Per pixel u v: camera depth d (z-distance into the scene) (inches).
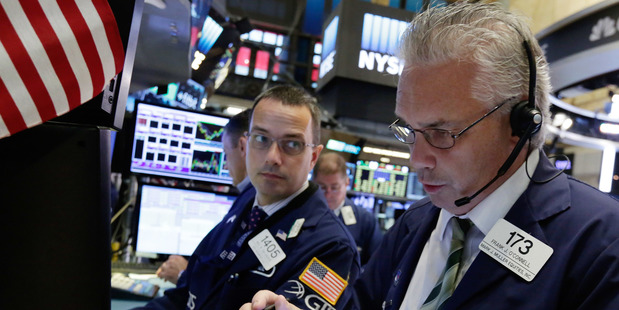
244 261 43.2
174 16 64.4
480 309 22.9
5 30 15.6
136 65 81.0
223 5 95.5
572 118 150.6
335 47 158.1
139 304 60.4
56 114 16.9
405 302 29.6
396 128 27.5
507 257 23.5
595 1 92.3
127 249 82.7
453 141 23.7
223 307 41.5
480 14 25.1
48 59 16.3
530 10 112.0
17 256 18.9
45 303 18.9
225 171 79.8
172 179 77.3
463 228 27.5
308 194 46.7
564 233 22.9
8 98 15.9
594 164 163.0
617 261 20.5
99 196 19.6
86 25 16.9
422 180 26.1
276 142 45.0
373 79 156.9
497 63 23.3
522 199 25.0
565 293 21.7
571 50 102.3
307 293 38.3
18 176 19.1
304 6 246.2
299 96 47.4
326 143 127.8
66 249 19.2
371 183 132.8
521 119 23.7
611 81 105.9
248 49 202.4
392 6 169.2
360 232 106.5
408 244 32.8
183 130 77.4
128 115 79.1
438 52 23.4
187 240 76.6
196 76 102.6
